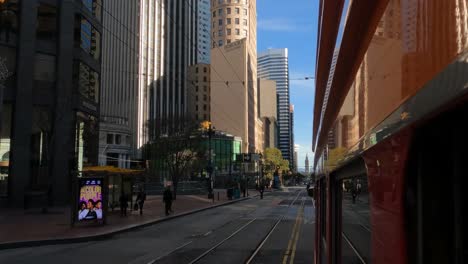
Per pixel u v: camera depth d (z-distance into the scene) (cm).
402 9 162
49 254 1494
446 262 143
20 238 1773
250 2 11212
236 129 11856
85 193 2277
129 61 8438
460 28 114
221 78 10362
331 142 425
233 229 2212
